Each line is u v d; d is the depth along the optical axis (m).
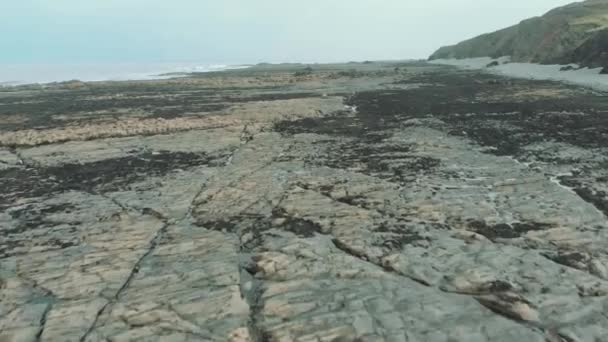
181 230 13.11
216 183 17.17
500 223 12.66
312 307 9.12
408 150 21.16
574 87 43.31
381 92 47.38
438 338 8.09
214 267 10.82
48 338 8.30
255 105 36.69
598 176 16.30
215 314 8.96
